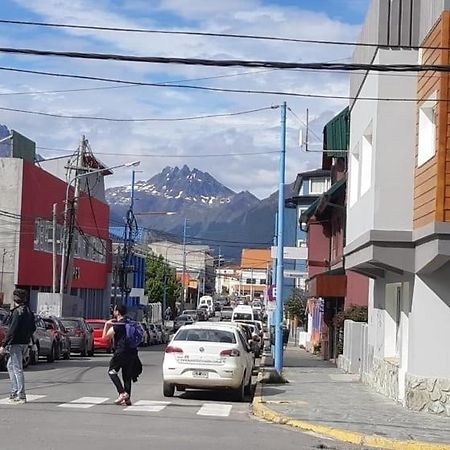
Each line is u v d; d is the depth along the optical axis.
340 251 35.50
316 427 13.82
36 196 47.00
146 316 71.50
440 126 14.87
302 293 59.97
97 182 62.31
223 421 14.63
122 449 10.86
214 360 18.28
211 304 97.00
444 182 14.81
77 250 56.59
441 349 16.14
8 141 54.66
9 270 44.09
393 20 17.34
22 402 15.89
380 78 17.11
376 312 21.42
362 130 19.69
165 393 18.64
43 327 29.72
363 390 20.69
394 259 16.67
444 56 14.88
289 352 47.16
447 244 14.70
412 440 12.62
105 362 31.11
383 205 16.92
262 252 138.50
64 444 11.09
